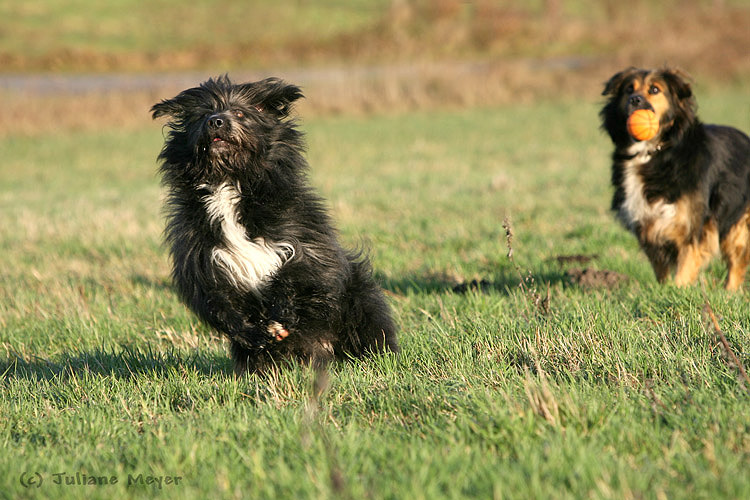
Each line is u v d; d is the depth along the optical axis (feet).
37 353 33.99
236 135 26.50
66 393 26.40
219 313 26.20
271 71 196.34
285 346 27.71
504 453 18.28
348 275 28.35
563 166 92.17
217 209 26.86
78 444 20.93
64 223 67.67
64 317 37.83
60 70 204.95
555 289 37.83
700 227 37.93
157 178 100.42
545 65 188.85
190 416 22.77
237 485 17.02
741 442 18.17
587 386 22.06
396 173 92.79
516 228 57.41
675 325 28.60
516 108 152.35
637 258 45.73
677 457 17.47
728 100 137.18
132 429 22.12
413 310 36.60
